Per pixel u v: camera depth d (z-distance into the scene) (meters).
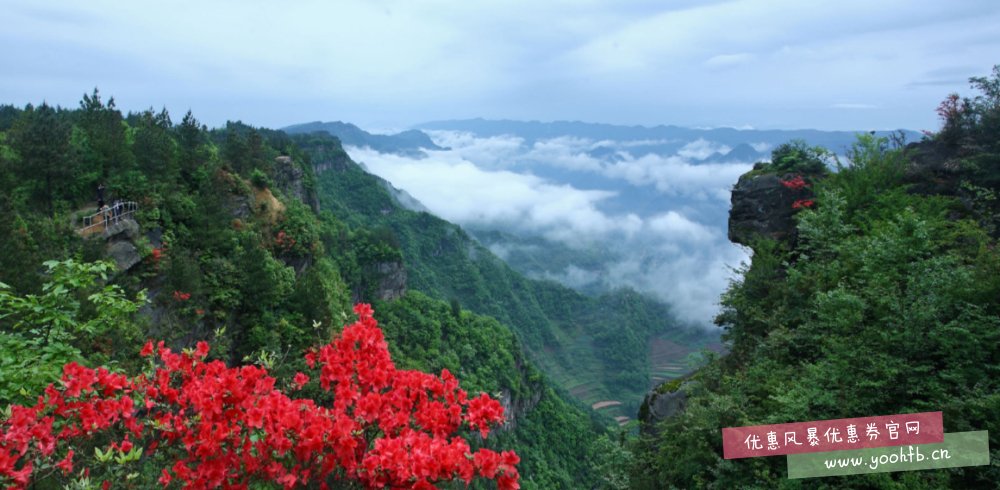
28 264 18.91
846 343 9.23
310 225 51.41
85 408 5.16
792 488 7.78
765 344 11.86
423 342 69.00
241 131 86.62
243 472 4.90
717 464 9.27
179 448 5.36
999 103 15.03
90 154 30.06
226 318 30.56
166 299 27.11
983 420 7.63
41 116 28.02
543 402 78.12
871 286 10.02
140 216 29.47
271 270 34.75
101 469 5.40
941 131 16.22
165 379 5.57
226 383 4.88
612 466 13.30
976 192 14.21
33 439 4.97
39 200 27.17
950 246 11.89
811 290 12.27
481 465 4.59
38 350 6.91
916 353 8.60
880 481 7.17
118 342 18.77
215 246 33.94
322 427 4.63
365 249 78.25
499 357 74.44
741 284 14.77
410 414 5.52
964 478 7.27
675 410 14.73
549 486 58.56
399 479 4.54
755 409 10.09
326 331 14.09
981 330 8.39
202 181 38.66
